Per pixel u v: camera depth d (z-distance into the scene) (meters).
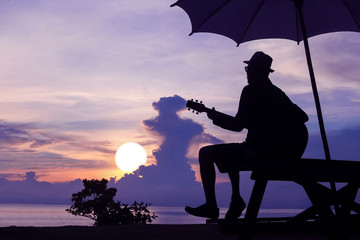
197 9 4.78
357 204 3.78
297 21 4.98
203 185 3.60
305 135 3.59
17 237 4.80
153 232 5.43
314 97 4.62
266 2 4.74
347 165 3.32
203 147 3.66
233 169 3.63
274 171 3.30
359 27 5.00
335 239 3.16
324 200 3.24
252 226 3.27
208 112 3.74
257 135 3.52
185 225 6.36
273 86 3.73
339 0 4.71
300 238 4.68
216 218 3.56
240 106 3.62
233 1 4.70
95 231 5.52
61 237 4.87
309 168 3.22
